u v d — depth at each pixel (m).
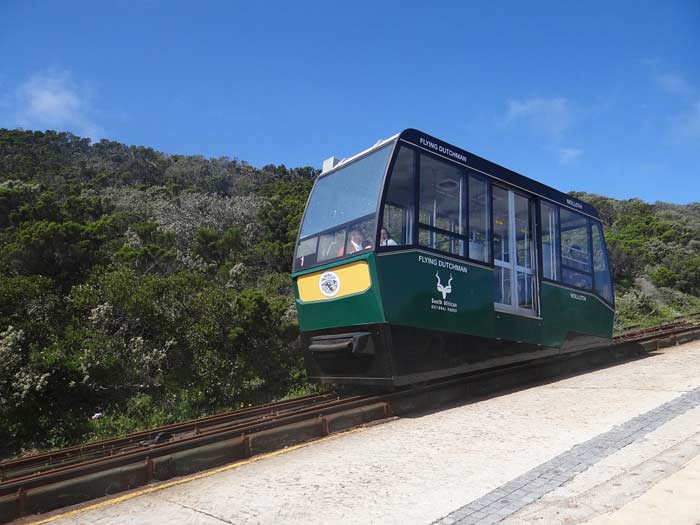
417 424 7.93
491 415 8.04
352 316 8.48
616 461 5.32
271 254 23.33
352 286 8.45
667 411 7.03
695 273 34.34
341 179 9.43
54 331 10.96
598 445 5.90
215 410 10.91
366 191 8.69
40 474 5.96
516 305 10.41
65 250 14.63
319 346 8.95
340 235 8.93
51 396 9.71
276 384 12.17
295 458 6.69
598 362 12.88
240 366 11.71
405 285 8.31
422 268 8.59
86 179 48.81
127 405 10.23
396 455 6.36
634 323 22.30
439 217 9.08
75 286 12.69
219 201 33.12
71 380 9.86
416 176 8.82
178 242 23.28
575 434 6.49
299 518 4.69
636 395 8.36
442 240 9.04
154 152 71.50
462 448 6.41
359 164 9.14
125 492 5.90
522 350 10.37
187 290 12.95
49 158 55.81
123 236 22.33
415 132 9.01
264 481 5.81
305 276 9.44
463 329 9.12
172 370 11.40
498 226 10.34
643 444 5.76
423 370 8.52
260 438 7.10
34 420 9.31
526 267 10.88
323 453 6.79
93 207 26.34
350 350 8.45
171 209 29.88
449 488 5.11
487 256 9.80
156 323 11.91
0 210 21.80
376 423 8.25
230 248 23.22
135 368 10.71
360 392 10.03
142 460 6.32
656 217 63.25
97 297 11.95
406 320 8.27
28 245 14.18
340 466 6.12
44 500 5.46
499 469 5.50
